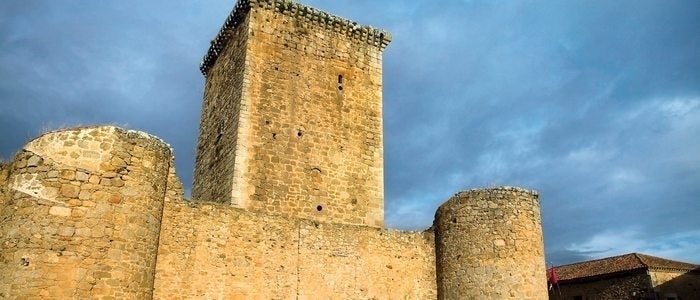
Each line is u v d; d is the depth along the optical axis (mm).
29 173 10289
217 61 21219
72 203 10250
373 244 15906
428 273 16641
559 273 33500
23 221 9930
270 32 18688
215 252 13406
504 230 15750
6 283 9578
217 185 18016
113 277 10297
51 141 10562
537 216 16359
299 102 18391
